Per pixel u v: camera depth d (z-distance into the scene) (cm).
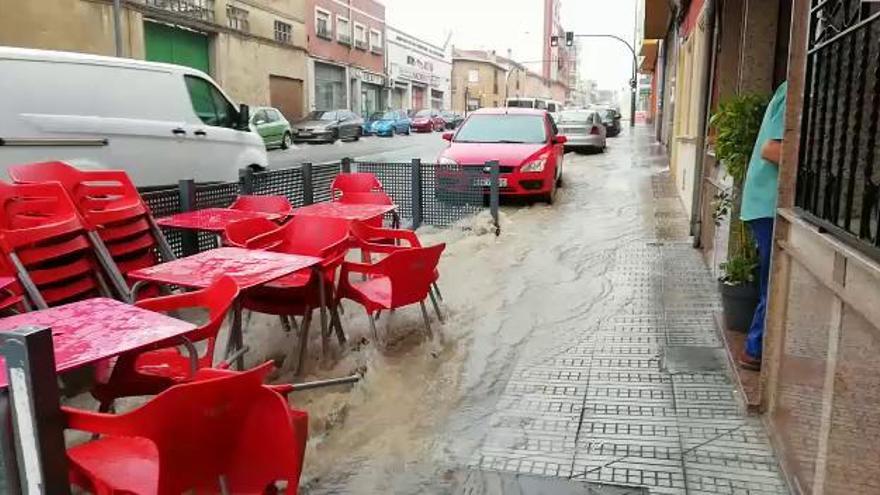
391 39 5225
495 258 721
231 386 200
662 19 2022
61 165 497
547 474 306
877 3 220
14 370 188
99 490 213
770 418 334
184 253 596
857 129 227
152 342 248
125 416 189
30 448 191
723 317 472
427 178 887
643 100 5988
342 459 321
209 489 212
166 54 2536
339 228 466
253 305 439
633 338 473
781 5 501
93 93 788
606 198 1162
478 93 8444
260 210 617
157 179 859
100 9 2175
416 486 299
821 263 254
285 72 3406
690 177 950
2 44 1891
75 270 439
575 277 642
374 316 510
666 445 327
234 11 2927
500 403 379
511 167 1065
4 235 393
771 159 362
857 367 214
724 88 646
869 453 203
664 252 736
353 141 3012
